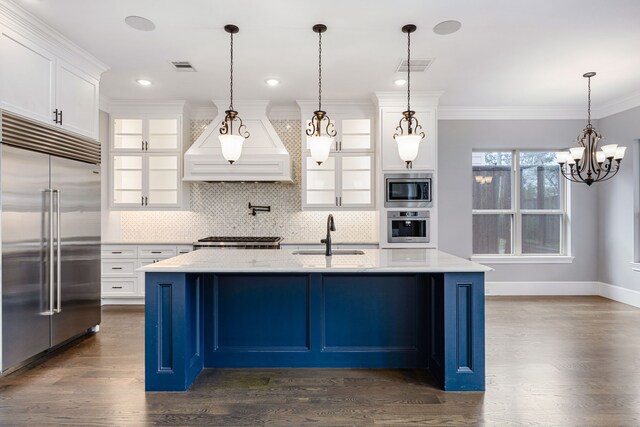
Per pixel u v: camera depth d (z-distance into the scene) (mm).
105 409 2260
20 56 2820
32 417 2170
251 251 3361
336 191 5035
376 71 3984
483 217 5523
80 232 3473
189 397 2412
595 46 3375
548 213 5527
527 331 3734
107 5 2711
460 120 5363
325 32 3129
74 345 3387
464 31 3104
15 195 2756
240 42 3305
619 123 5000
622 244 4957
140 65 3805
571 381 2633
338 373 2779
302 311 2893
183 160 5074
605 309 4586
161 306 2496
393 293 2887
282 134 5434
